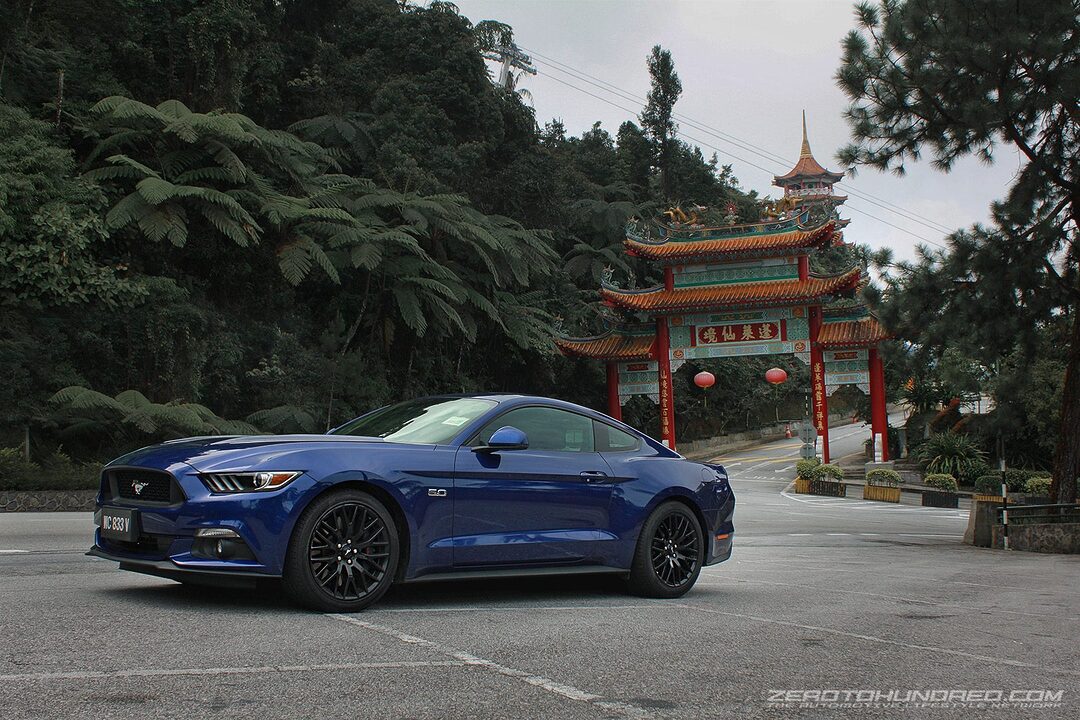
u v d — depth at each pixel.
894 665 4.57
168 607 5.30
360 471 5.44
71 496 18.03
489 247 36.28
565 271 53.94
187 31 30.16
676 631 5.29
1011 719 3.66
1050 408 34.91
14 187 21.48
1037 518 16.42
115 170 25.34
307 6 46.31
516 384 47.31
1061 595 8.35
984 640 5.48
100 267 23.09
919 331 17.56
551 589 7.01
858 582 8.66
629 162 72.19
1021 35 14.88
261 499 5.09
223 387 27.39
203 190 25.11
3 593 5.79
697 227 43.16
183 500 5.04
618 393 44.50
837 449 60.66
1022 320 16.88
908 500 35.69
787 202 42.34
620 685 3.93
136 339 23.81
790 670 4.36
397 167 36.44
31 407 20.42
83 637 4.41
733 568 9.73
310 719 3.22
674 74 73.31
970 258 16.52
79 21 29.38
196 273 29.42
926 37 15.91
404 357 37.47
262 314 31.34
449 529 5.80
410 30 45.00
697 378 40.94
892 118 17.08
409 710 3.39
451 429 6.15
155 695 3.44
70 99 27.97
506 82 60.06
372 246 29.88
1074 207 16.92
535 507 6.19
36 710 3.19
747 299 40.56
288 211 27.70
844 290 39.75
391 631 4.89
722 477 7.47
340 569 5.32
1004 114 15.54
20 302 21.61
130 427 22.98
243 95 37.31
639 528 6.71
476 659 4.30
